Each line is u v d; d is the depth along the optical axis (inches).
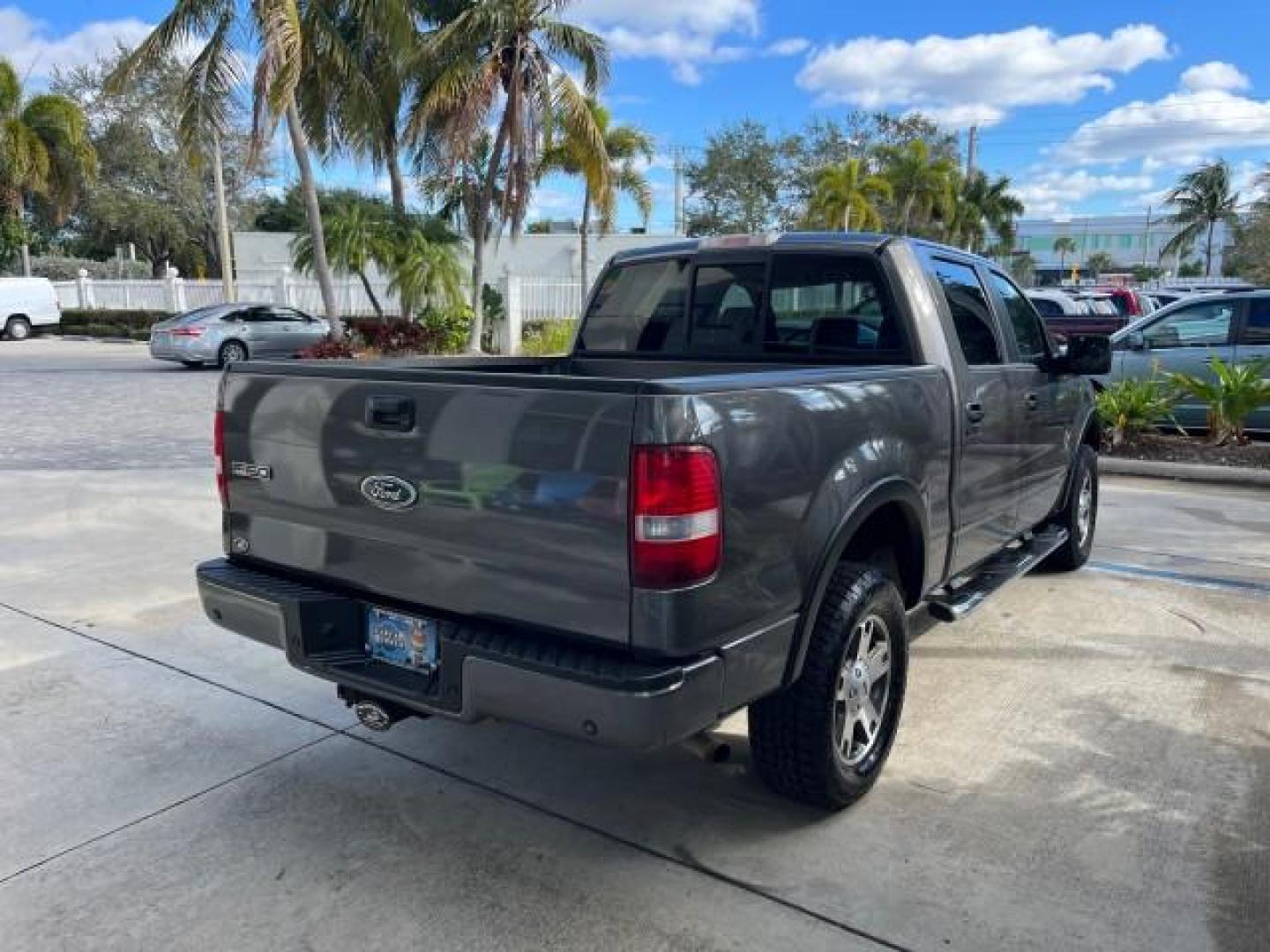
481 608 113.0
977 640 199.0
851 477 125.4
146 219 1705.2
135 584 235.5
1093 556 261.6
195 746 154.3
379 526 120.7
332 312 778.8
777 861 122.3
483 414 109.4
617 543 101.0
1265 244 1480.1
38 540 273.9
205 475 366.0
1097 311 808.3
